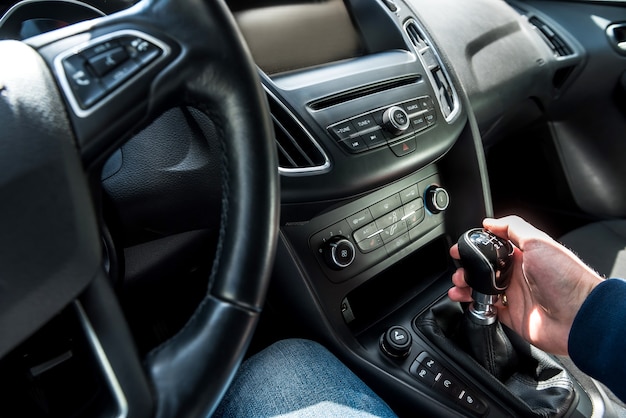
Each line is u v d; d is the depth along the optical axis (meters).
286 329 1.01
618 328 0.60
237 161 0.43
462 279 0.84
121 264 0.69
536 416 0.78
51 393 0.48
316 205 0.76
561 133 1.46
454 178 1.01
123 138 0.42
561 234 1.50
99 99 0.41
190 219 0.75
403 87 0.87
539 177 1.58
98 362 0.41
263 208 0.43
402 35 0.93
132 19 0.43
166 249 0.82
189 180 0.71
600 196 1.45
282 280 0.85
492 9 1.30
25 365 0.47
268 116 0.45
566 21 1.42
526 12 1.48
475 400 0.81
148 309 0.98
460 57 1.15
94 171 0.42
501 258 0.74
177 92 0.44
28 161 0.39
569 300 0.71
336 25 0.97
